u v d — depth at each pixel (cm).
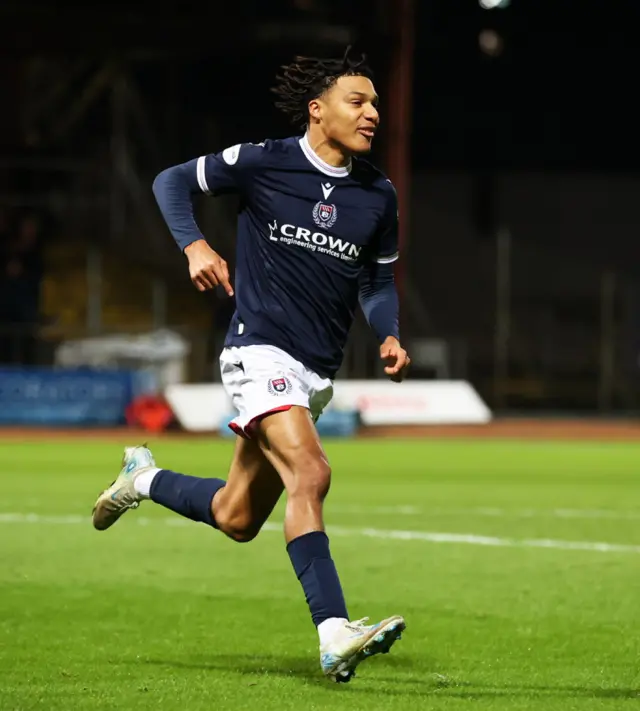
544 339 10506
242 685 1341
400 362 1423
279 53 8906
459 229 11238
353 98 1388
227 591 1986
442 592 2002
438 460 5059
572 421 7925
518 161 11181
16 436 6362
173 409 6600
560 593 1997
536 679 1388
